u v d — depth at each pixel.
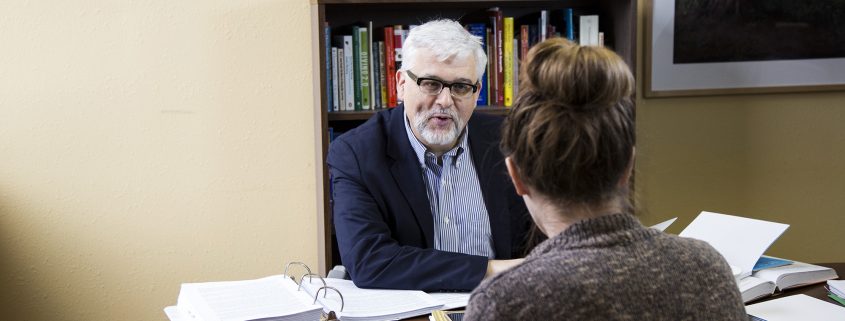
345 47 2.63
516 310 0.90
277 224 2.99
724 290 0.96
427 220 2.06
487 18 2.88
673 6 3.00
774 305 1.70
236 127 2.91
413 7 2.79
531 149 0.97
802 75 3.09
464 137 2.15
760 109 3.12
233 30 2.85
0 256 2.82
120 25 2.78
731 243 1.94
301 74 2.92
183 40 2.83
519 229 2.13
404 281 1.81
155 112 2.85
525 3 2.82
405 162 2.09
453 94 2.02
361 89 2.65
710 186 3.14
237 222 2.96
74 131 2.80
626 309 0.89
